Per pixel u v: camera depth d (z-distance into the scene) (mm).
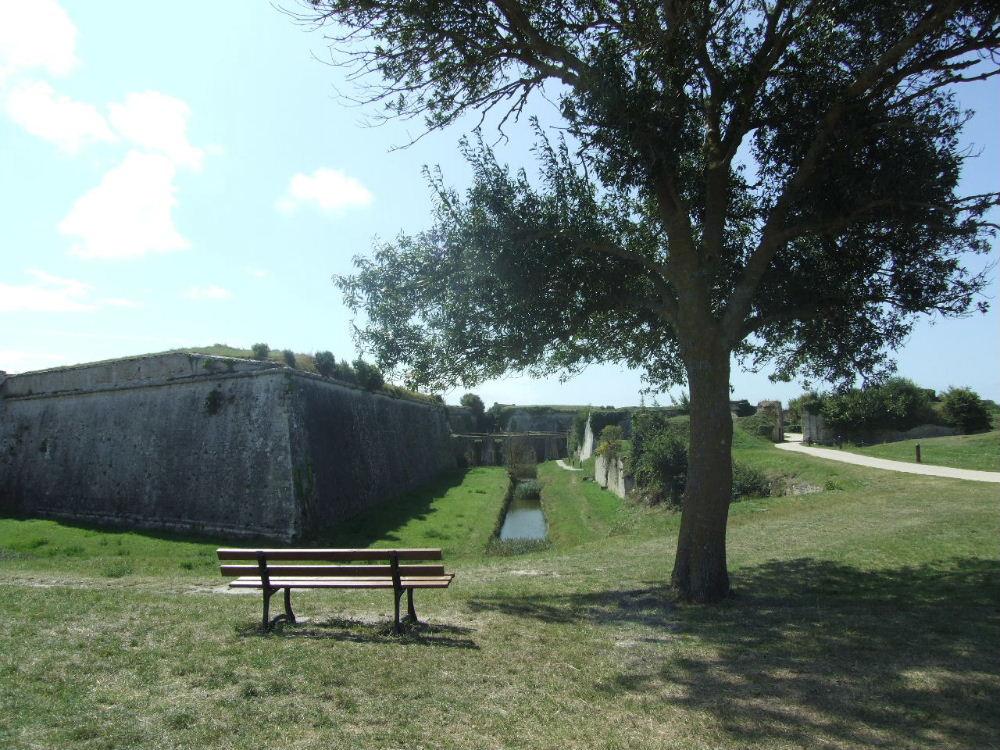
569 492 35750
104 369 22422
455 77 9195
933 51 7941
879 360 10375
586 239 8938
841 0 8117
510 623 7129
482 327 9375
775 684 4988
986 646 5801
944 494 17328
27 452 23953
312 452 19859
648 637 6504
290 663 5387
